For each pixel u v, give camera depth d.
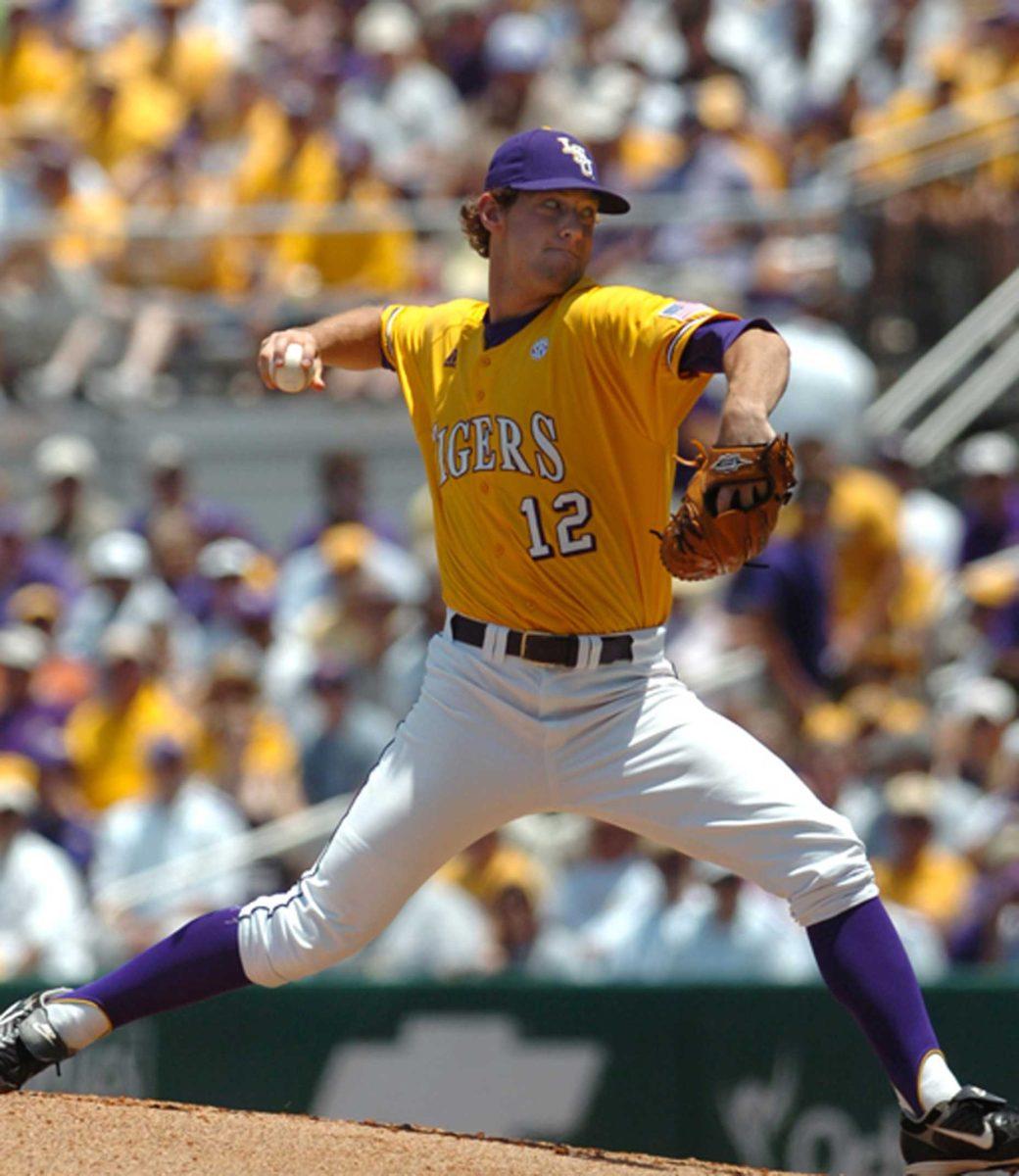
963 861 28.30
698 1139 24.59
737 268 37.69
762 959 26.83
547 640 13.83
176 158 39.69
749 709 30.73
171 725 31.88
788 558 32.06
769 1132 24.44
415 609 33.97
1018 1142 13.35
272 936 14.60
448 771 14.05
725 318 13.00
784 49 42.78
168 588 35.00
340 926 14.38
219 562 34.31
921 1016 13.71
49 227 39.09
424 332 14.52
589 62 41.00
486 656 13.96
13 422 38.81
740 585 32.12
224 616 34.12
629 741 13.80
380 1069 25.30
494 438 13.80
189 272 39.19
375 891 14.28
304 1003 25.48
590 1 41.44
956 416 38.19
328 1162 14.12
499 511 13.83
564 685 13.81
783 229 37.78
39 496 38.69
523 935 27.69
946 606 34.06
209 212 39.16
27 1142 14.24
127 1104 15.66
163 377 39.19
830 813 13.84
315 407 39.06
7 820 28.73
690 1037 24.77
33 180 39.41
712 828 13.74
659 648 14.06
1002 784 29.80
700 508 12.73
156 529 35.34
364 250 38.69
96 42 42.09
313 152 39.09
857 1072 24.25
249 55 41.78
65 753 30.84
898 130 38.94
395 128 41.00
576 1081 24.94
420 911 27.72
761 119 39.94
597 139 38.38
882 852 28.70
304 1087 25.36
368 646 33.16
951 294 38.62
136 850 29.56
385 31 41.81
